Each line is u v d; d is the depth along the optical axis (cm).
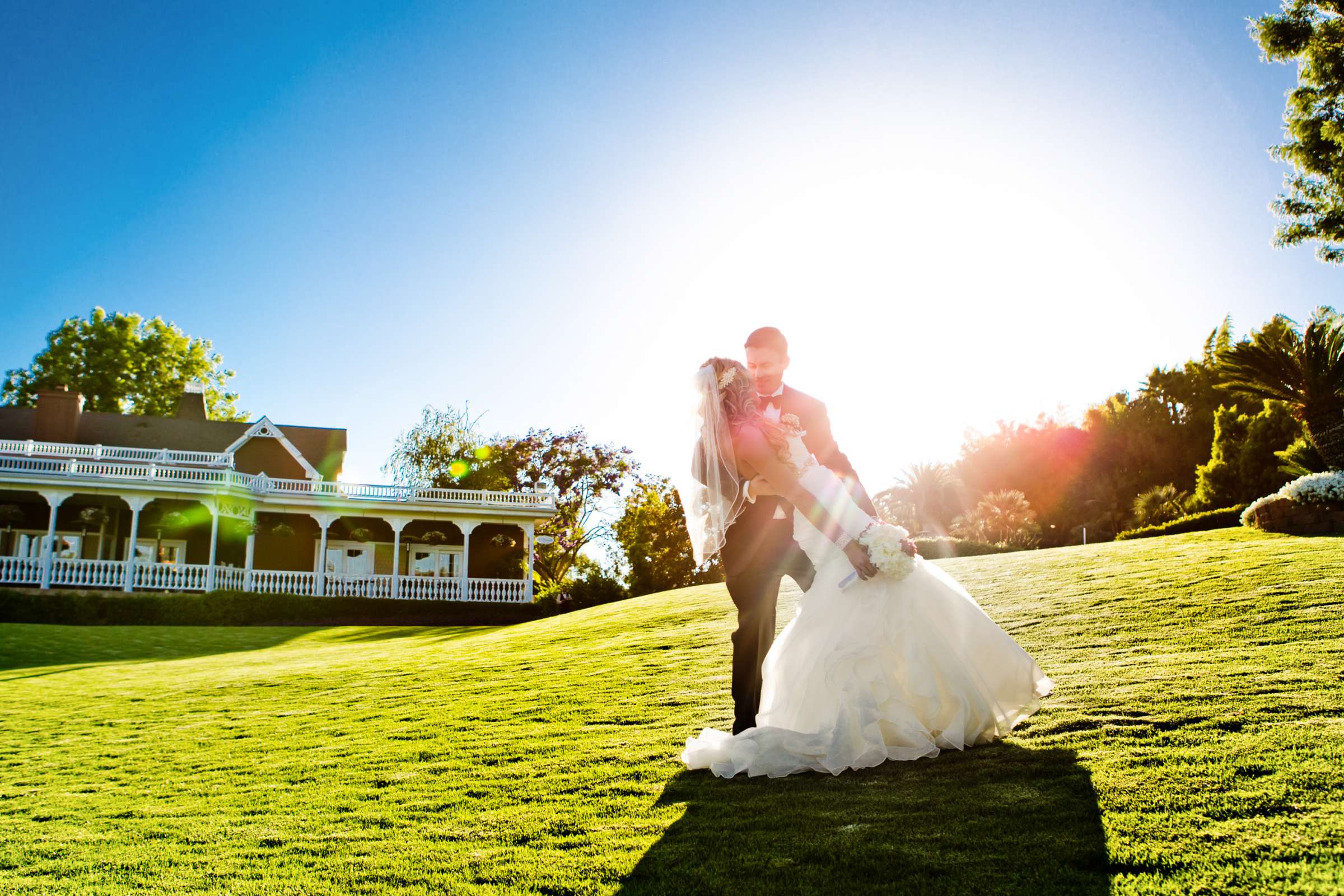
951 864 219
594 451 4709
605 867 243
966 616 359
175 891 257
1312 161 1973
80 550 3117
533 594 3409
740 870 229
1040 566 1094
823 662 343
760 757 328
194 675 1077
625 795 323
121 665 1331
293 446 3556
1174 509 3177
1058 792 268
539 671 802
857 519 355
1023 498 3978
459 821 312
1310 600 600
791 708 354
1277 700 350
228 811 363
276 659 1364
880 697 333
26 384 5091
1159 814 237
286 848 297
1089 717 360
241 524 3064
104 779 466
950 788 286
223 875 270
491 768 397
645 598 1716
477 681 773
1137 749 305
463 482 4200
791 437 367
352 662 1152
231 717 681
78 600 2569
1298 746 283
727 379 383
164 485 2911
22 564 2834
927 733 331
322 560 3139
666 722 471
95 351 5112
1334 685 367
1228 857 204
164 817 362
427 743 485
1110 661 494
